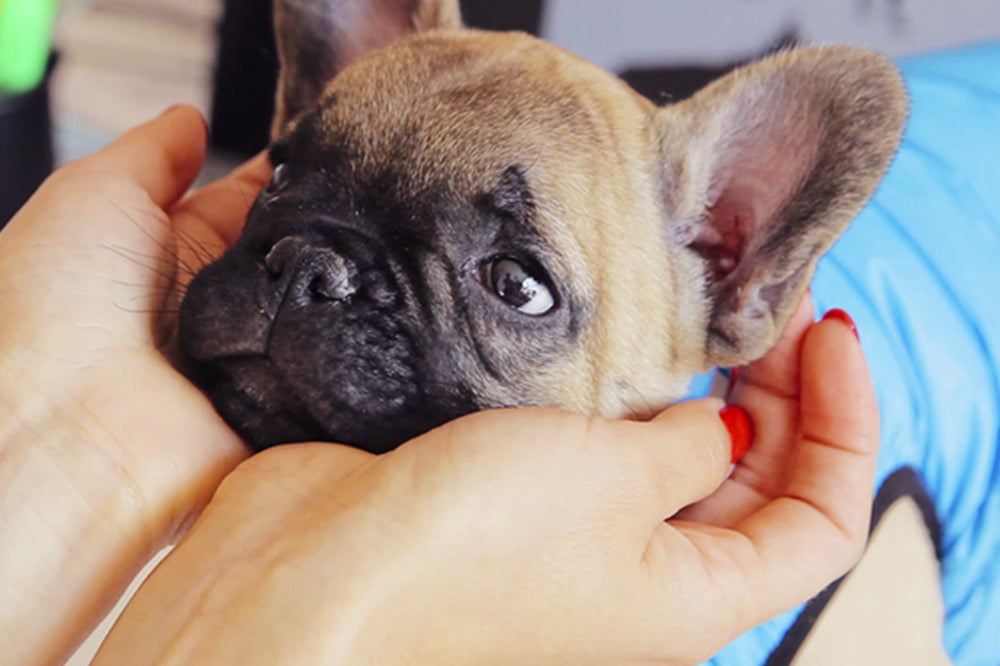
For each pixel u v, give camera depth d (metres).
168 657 0.29
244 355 0.34
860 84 0.35
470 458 0.31
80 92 0.53
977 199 0.44
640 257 0.37
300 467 0.33
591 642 0.32
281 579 0.30
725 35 0.46
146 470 0.35
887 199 0.43
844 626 0.39
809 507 0.36
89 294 0.36
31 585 0.34
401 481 0.31
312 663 0.29
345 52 0.43
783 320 0.37
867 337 0.41
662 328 0.37
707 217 0.39
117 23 0.53
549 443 0.31
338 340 0.34
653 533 0.33
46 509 0.34
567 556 0.31
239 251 0.36
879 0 0.46
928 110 0.45
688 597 0.33
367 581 0.29
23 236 0.36
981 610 0.41
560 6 0.47
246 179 0.43
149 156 0.39
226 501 0.32
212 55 0.52
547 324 0.35
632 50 0.47
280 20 0.41
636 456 0.32
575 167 0.35
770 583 0.35
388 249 0.35
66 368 0.35
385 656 0.30
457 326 0.35
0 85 0.49
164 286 0.37
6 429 0.35
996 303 0.42
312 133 0.37
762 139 0.37
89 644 0.39
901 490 0.40
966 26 0.47
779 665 0.39
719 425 0.35
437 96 0.36
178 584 0.30
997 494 0.41
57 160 0.52
